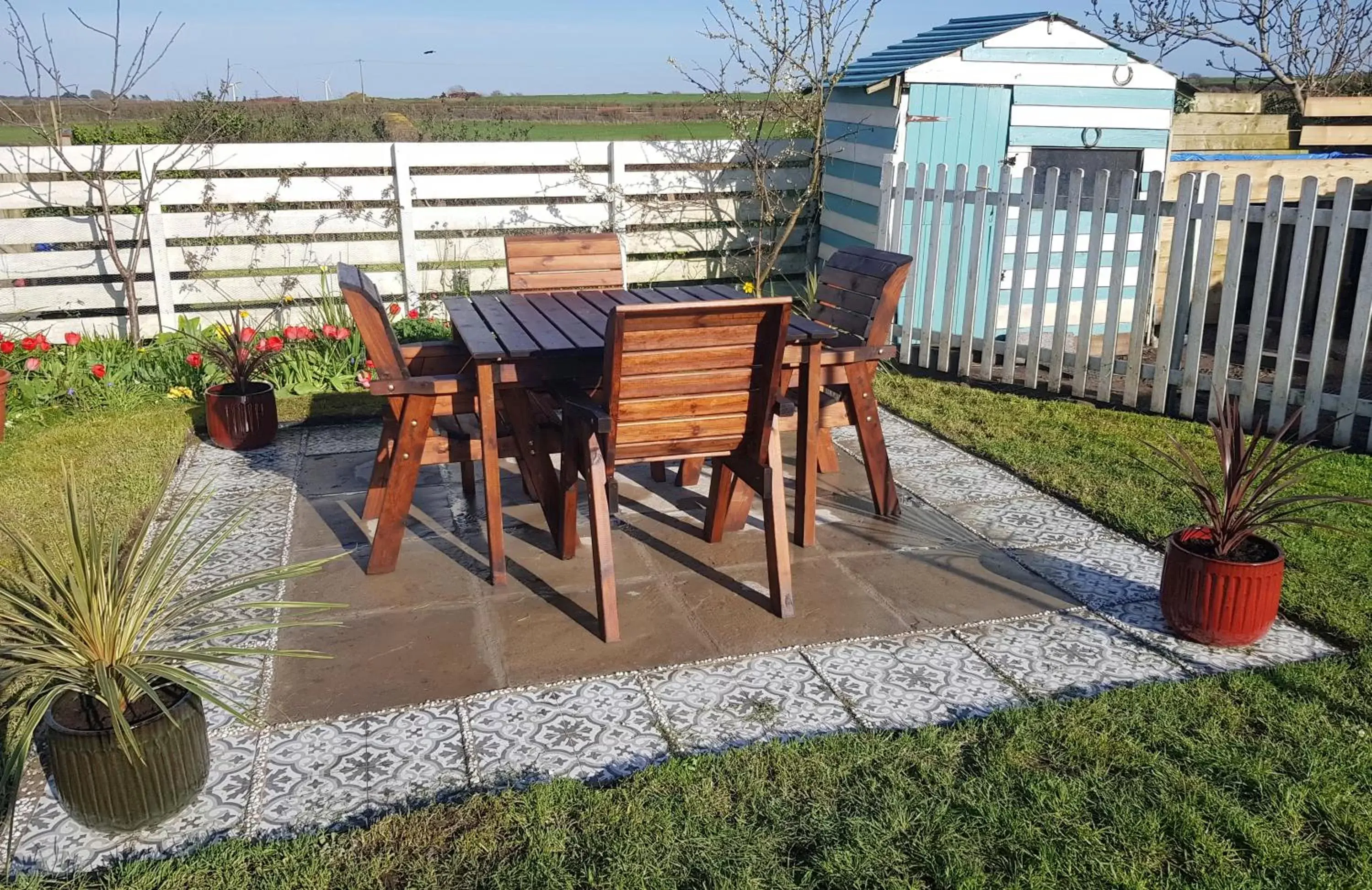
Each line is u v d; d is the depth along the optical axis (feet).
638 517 16.11
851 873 7.98
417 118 53.01
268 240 28.17
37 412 21.07
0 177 25.62
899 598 13.26
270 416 19.45
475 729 10.23
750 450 12.72
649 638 12.15
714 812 8.78
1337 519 15.40
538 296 17.28
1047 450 19.21
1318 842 8.39
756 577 13.91
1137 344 21.85
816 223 32.81
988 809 8.71
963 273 27.37
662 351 11.55
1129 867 8.05
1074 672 11.42
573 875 8.00
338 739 10.07
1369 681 10.87
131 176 28.32
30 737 8.02
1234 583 11.47
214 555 14.43
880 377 25.20
